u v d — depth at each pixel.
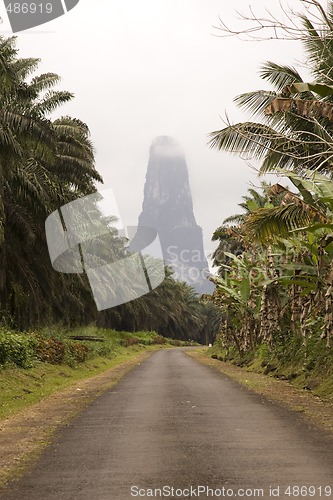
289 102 10.08
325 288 14.94
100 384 19.30
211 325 128.25
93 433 9.41
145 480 6.33
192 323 119.31
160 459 7.35
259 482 6.14
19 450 8.27
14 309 31.50
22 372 20.30
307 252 16.64
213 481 6.21
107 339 47.09
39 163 28.75
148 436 8.98
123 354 48.38
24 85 24.06
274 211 13.06
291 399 13.76
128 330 77.94
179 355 48.59
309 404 12.75
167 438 8.77
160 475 6.53
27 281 29.56
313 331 20.17
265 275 21.31
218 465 6.93
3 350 20.67
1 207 23.67
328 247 14.13
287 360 22.00
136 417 11.03
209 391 15.77
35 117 23.88
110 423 10.39
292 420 10.41
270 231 13.34
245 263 26.34
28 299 31.55
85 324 44.31
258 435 8.91
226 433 9.12
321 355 17.95
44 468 7.06
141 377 21.77
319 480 6.19
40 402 14.77
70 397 15.48
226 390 16.03
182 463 7.09
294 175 11.94
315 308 16.42
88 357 32.78
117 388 17.27
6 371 19.11
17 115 23.52
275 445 8.10
